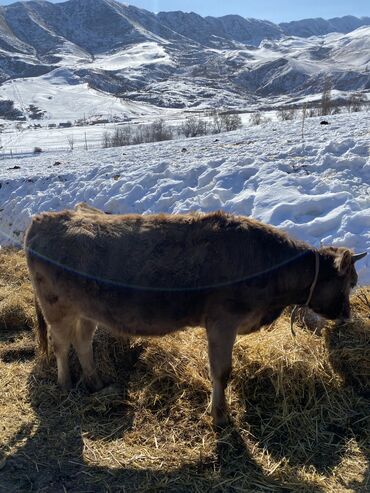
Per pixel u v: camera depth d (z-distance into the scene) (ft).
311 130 46.16
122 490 12.84
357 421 14.85
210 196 28.76
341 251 15.49
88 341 16.55
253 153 36.63
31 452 14.14
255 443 14.20
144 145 64.59
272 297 14.69
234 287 14.01
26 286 23.49
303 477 13.01
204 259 14.05
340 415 15.05
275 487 12.82
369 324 17.76
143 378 16.69
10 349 18.86
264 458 13.67
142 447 14.16
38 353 18.37
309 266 14.93
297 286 14.92
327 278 15.21
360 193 26.50
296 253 14.82
